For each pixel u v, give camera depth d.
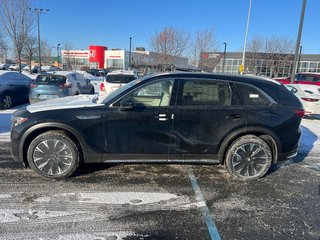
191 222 3.30
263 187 4.32
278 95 4.55
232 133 4.39
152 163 4.58
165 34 34.56
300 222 3.38
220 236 3.05
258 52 39.94
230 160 4.47
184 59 37.25
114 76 10.52
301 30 14.01
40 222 3.16
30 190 3.92
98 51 66.81
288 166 5.27
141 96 4.36
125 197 3.83
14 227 3.04
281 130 4.47
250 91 4.46
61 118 4.14
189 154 4.41
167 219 3.34
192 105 4.32
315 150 6.32
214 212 3.54
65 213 3.37
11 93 10.34
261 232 3.15
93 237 2.94
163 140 4.33
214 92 4.39
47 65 57.25
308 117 11.01
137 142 4.30
